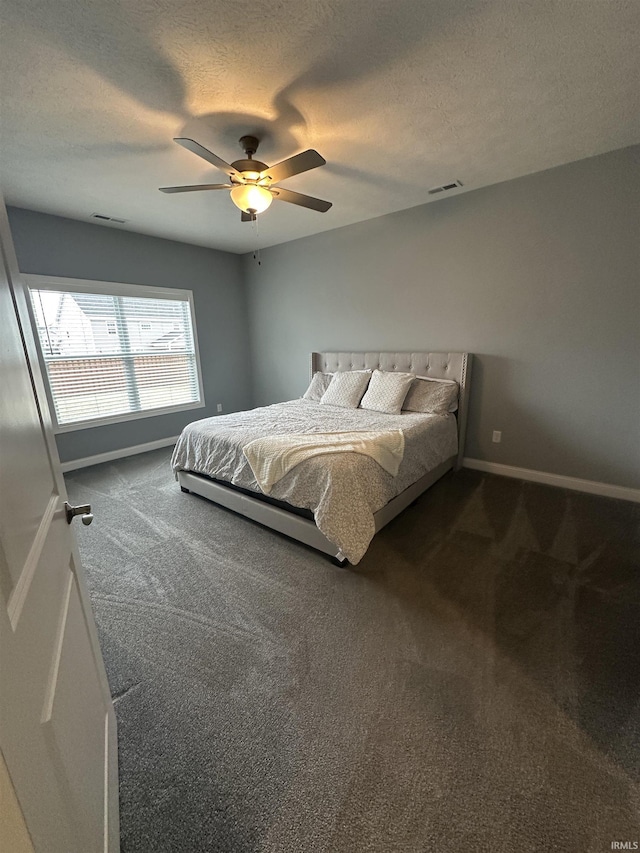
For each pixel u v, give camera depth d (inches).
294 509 93.5
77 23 54.6
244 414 134.4
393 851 37.9
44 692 24.8
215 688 56.4
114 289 156.4
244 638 65.6
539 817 40.2
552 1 53.4
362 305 163.2
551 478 127.0
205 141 88.4
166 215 138.6
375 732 49.4
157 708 53.4
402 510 106.7
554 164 106.9
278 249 187.6
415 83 70.1
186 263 182.1
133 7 52.4
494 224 122.7
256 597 75.9
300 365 195.9
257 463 95.7
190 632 67.2
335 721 51.0
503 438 135.3
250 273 204.4
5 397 26.3
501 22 56.9
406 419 121.7
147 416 175.5
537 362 123.3
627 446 112.3
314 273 176.7
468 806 41.3
